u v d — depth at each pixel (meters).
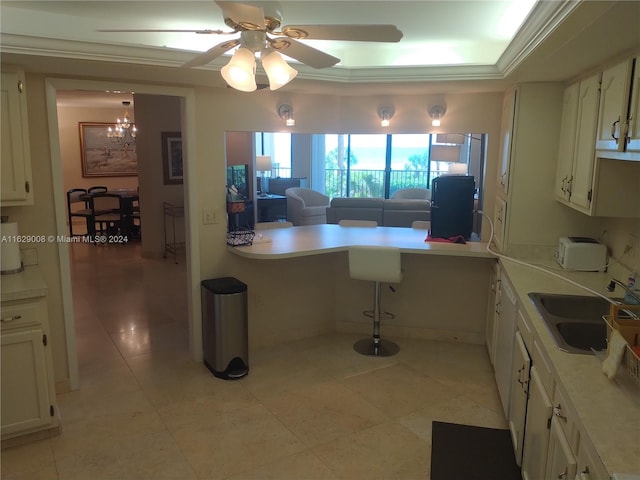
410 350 4.14
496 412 3.16
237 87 2.05
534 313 2.37
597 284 2.88
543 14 1.90
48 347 2.79
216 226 3.86
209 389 3.46
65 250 3.31
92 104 9.78
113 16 2.71
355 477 2.54
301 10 2.57
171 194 7.50
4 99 2.82
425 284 4.32
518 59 2.63
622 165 2.54
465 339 4.32
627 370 1.65
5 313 2.62
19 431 2.74
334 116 4.27
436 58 3.52
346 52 3.63
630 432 1.41
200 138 3.70
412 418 3.09
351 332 4.55
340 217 6.16
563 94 3.25
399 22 2.83
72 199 9.45
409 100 4.17
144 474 2.55
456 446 2.80
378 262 3.71
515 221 3.49
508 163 3.48
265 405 3.24
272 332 4.25
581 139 2.80
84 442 2.82
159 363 3.87
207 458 2.68
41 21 2.64
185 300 5.47
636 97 2.02
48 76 3.12
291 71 2.11
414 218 6.01
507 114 3.64
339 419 3.08
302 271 4.32
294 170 9.16
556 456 1.75
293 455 2.71
